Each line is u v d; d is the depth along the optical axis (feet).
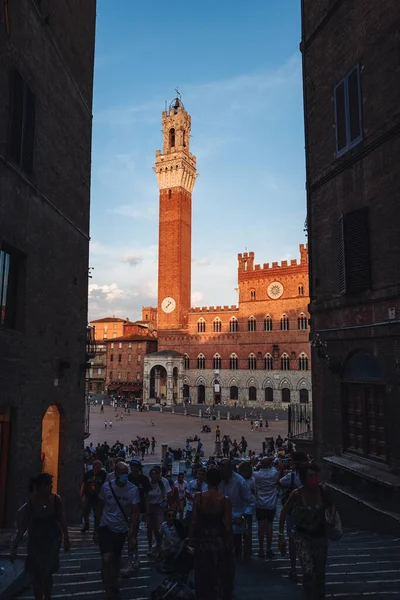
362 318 53.72
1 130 47.01
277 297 324.39
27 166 52.90
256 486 37.73
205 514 24.03
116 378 399.65
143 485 37.19
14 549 26.27
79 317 70.69
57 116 62.59
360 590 27.53
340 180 59.41
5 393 47.62
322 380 62.08
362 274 53.31
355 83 56.08
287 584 29.58
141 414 289.94
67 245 66.13
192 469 114.21
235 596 26.99
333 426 58.90
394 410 47.21
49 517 26.63
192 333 354.33
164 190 383.65
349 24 57.93
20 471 50.29
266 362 324.19
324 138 63.57
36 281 55.67
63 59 64.75
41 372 56.49
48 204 59.26
